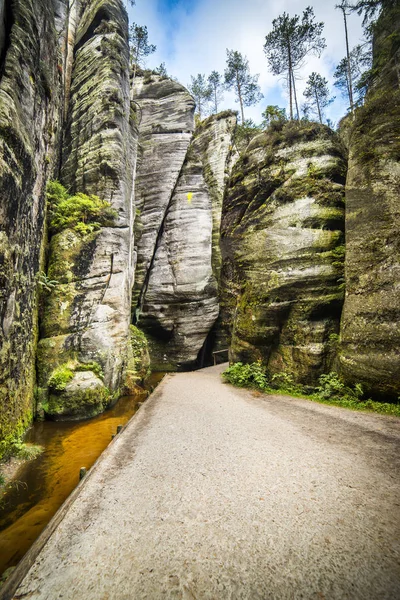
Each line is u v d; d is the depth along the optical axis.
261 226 11.84
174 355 23.34
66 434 8.43
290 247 10.65
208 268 23.56
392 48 13.00
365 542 2.94
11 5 7.32
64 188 13.41
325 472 4.39
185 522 3.40
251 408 8.33
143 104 26.56
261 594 2.44
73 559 2.87
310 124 11.73
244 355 12.07
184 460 5.07
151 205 24.62
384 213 8.24
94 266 12.05
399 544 2.88
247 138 27.22
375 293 8.03
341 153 11.06
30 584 2.58
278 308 10.62
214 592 2.48
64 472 6.09
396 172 8.25
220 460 5.00
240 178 13.41
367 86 13.80
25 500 5.07
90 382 10.30
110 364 11.45
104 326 11.67
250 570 2.69
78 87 16.03
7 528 4.28
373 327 7.89
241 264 12.50
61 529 3.29
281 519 3.37
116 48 15.74
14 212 6.59
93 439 8.02
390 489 3.87
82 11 19.94
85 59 16.39
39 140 9.01
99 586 2.55
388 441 5.44
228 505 3.70
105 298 12.06
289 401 8.88
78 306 11.39
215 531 3.23
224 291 15.02
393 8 13.68
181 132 25.48
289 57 22.36
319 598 2.37
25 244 8.10
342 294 9.54
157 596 2.45
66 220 12.02
